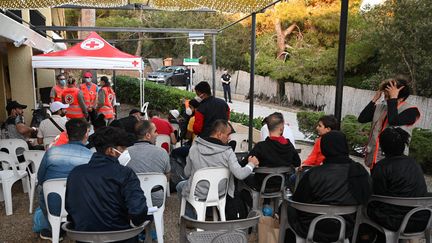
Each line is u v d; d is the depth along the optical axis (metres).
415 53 12.00
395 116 3.44
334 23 19.62
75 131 3.38
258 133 7.74
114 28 9.10
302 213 2.80
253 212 2.72
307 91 18.94
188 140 6.04
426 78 11.95
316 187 2.73
